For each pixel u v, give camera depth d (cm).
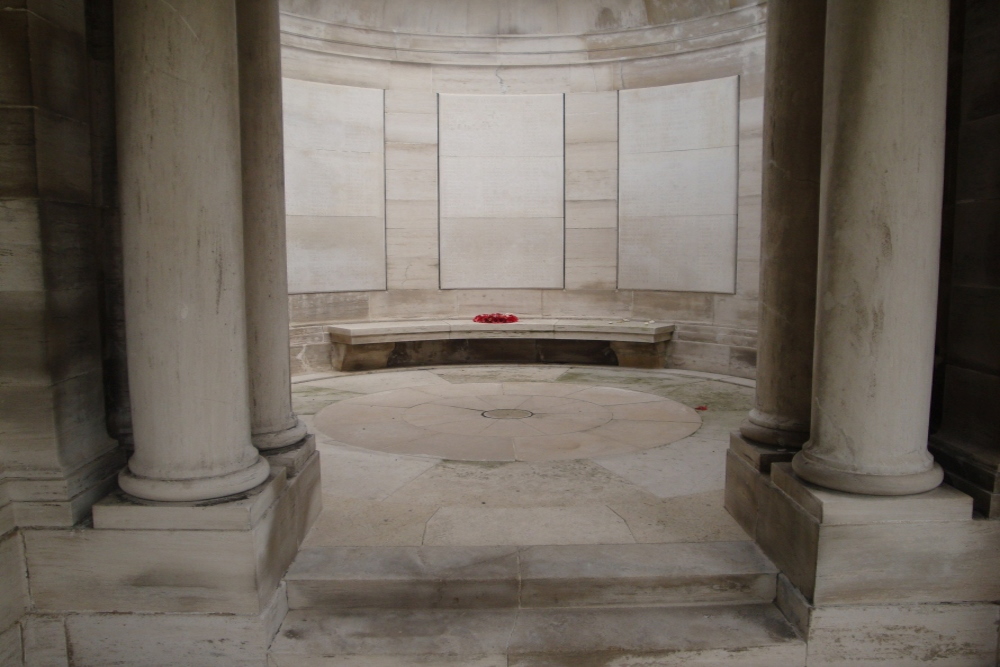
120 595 335
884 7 324
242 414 359
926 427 349
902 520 334
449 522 439
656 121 982
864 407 342
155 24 323
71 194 356
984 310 363
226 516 328
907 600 340
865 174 334
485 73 1033
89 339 371
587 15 1005
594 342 1026
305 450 434
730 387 862
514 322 1012
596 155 1027
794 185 422
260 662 331
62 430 346
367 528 431
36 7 328
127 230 335
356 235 998
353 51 974
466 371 977
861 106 332
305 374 954
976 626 340
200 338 338
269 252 432
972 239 371
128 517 330
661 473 534
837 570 335
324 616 360
